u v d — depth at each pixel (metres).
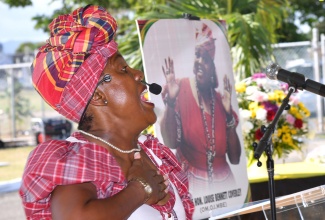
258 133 4.38
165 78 3.56
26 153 13.34
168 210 1.99
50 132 13.45
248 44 6.38
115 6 9.80
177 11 6.25
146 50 3.52
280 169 4.48
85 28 1.89
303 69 12.40
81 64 1.88
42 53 1.93
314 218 2.42
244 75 6.45
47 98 1.93
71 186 1.78
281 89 4.59
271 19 7.23
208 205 3.65
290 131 4.55
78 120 1.95
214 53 3.86
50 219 1.81
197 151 3.65
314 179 4.27
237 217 2.46
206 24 3.85
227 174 3.79
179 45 3.67
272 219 2.41
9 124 14.80
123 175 1.87
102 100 1.95
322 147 4.82
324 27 14.99
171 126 3.55
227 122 3.85
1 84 14.76
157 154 2.16
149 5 8.19
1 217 8.02
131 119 1.97
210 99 3.78
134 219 1.91
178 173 2.20
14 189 9.77
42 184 1.77
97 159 1.85
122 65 1.99
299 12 14.56
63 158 1.80
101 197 1.83
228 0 6.66
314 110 12.61
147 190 1.88
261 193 4.23
